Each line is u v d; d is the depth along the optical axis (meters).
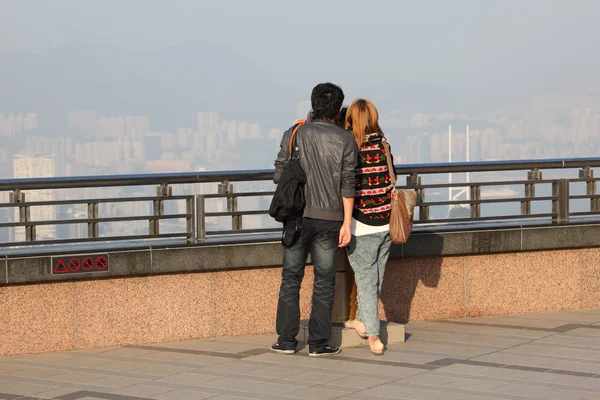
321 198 13.94
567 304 18.84
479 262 17.89
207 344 15.16
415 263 17.30
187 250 15.28
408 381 12.23
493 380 12.27
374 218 14.37
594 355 14.06
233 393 11.61
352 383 12.16
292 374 12.79
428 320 17.50
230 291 15.85
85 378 12.57
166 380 12.42
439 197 190.38
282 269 15.66
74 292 14.59
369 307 14.28
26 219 14.59
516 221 19.05
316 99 14.26
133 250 14.83
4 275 13.90
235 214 16.28
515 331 16.33
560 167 18.98
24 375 12.78
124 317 14.99
